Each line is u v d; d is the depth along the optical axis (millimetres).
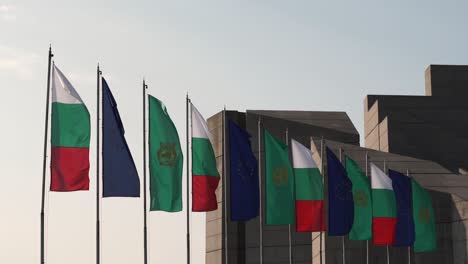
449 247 69000
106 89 46031
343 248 60031
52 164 43906
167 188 46875
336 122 87438
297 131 85125
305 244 78938
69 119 44406
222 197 80188
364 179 57625
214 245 80875
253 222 79750
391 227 57750
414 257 68312
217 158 81438
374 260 67438
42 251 43906
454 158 108188
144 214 48219
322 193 53156
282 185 51906
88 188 44031
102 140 45594
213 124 83188
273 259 78688
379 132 111500
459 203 68438
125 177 45375
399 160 75375
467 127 109062
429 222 60062
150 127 47344
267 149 52188
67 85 44656
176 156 47250
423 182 72062
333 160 54719
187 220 49781
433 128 108750
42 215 44062
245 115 84000
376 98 117188
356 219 57125
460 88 110375
